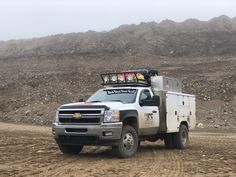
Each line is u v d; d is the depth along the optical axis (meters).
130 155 12.98
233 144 17.92
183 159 12.89
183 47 66.56
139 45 67.88
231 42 66.00
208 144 17.92
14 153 14.02
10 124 33.66
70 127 12.59
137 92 13.89
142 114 13.59
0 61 64.56
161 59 55.28
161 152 14.74
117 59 57.12
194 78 42.69
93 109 12.44
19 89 46.50
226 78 41.25
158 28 75.81
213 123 31.42
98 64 54.81
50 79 48.38
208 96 37.41
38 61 60.81
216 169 11.04
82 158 12.92
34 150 14.91
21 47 80.31
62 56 61.94
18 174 10.12
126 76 14.64
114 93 14.13
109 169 10.87
